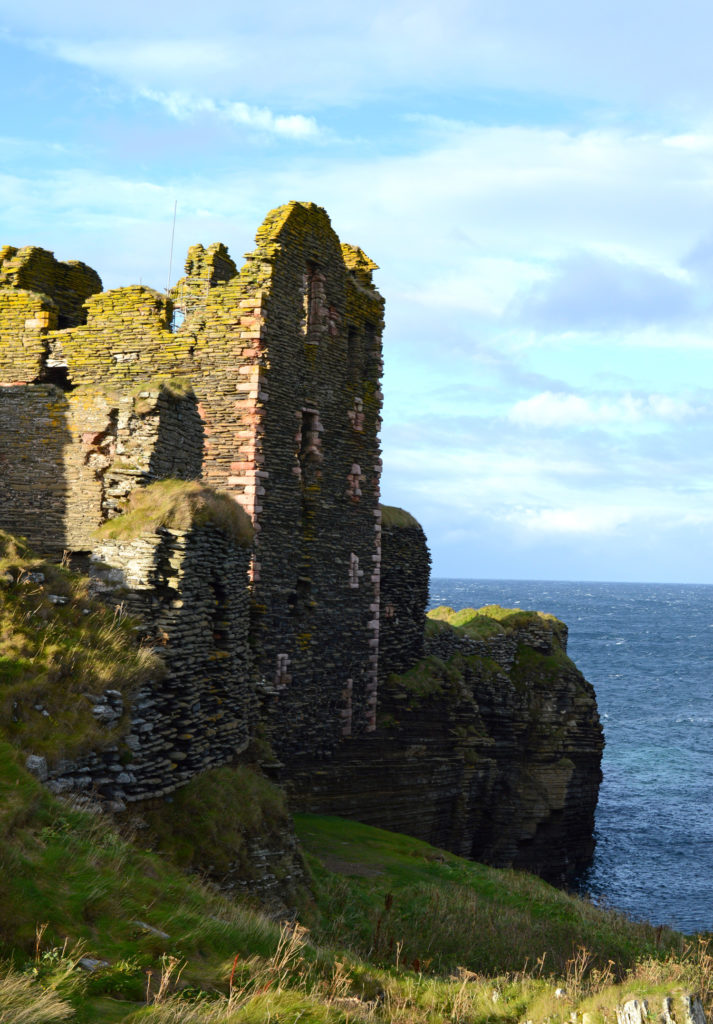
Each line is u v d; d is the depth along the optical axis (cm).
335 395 3597
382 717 3875
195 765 1928
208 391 3130
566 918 2456
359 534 3753
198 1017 980
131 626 1838
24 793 1283
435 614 5344
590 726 4709
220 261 3322
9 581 1694
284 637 3284
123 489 2159
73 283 3556
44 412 2697
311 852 2727
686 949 2258
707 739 8194
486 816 4288
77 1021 926
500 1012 1470
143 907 1215
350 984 1385
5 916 1041
